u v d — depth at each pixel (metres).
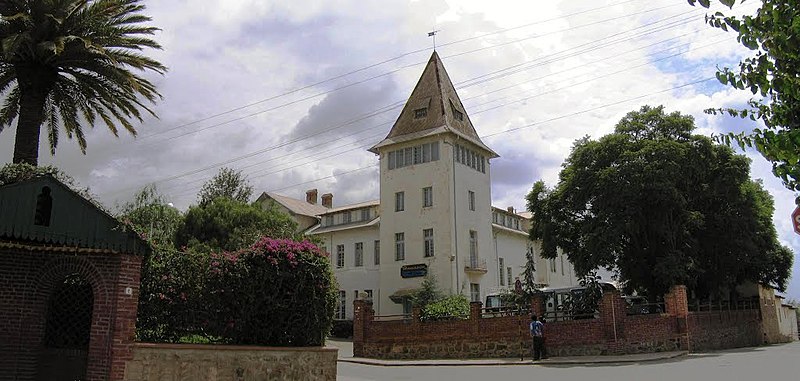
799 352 26.97
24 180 12.15
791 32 4.60
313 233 51.97
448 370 22.94
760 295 40.16
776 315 44.31
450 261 41.59
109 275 12.74
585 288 29.05
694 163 29.25
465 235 43.56
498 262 49.38
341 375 21.06
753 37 4.96
